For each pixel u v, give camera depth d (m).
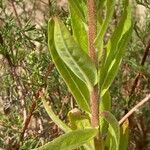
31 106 0.45
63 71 0.34
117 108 0.55
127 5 0.33
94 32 0.31
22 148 0.45
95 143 0.35
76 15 0.33
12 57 0.48
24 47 0.51
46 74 0.46
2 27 0.49
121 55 0.33
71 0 0.32
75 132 0.32
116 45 0.33
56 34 0.29
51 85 0.50
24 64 0.50
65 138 0.31
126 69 0.56
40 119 0.53
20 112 0.51
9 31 0.47
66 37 0.29
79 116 0.36
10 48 0.48
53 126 0.52
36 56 0.47
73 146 0.31
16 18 0.56
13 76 0.49
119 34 0.33
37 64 0.46
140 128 0.60
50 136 0.50
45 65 0.48
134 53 0.55
